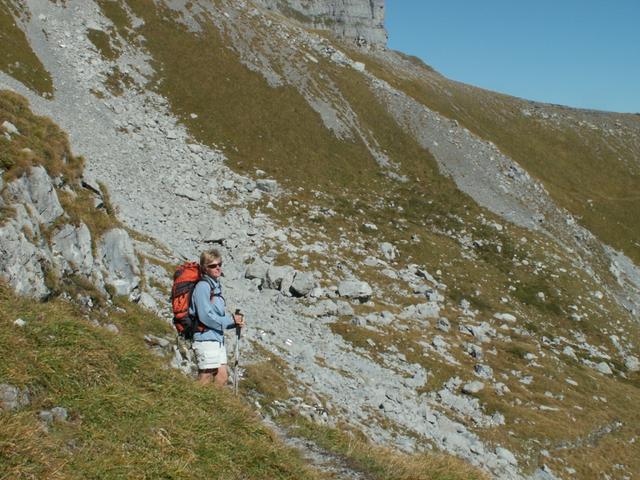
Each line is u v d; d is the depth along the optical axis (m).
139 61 80.12
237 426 9.91
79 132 60.03
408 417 31.94
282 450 9.95
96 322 16.31
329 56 103.12
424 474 12.05
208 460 8.30
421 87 135.38
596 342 60.75
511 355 48.72
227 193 63.53
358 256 58.47
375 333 42.66
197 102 78.75
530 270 68.44
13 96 20.81
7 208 15.29
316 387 29.69
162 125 71.81
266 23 102.88
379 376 36.84
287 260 51.09
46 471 6.46
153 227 46.97
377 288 52.72
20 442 6.61
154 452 7.82
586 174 130.88
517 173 92.19
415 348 42.81
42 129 20.47
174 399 9.50
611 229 100.38
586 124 151.75
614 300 73.44
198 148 70.25
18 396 7.53
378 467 11.78
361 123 89.69
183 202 56.91
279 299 43.31
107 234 21.72
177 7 93.19
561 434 38.03
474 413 37.31
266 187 66.94
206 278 10.63
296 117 84.19
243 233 53.66
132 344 10.55
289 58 95.81
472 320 53.28
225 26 95.19
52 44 72.75
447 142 92.06
